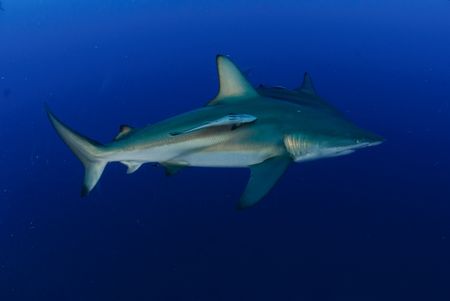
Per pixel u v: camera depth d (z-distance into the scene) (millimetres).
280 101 3221
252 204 2859
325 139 3062
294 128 3084
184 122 2982
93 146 3027
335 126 3135
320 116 3211
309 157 3137
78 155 3082
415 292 4438
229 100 3129
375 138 3123
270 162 3025
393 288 4484
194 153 2998
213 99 3156
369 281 4551
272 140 3051
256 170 3002
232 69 3113
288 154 3088
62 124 3035
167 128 2971
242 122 2936
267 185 2918
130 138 3000
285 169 2980
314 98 3541
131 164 3078
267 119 3072
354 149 3139
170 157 3008
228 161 3055
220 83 3133
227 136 2994
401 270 4645
